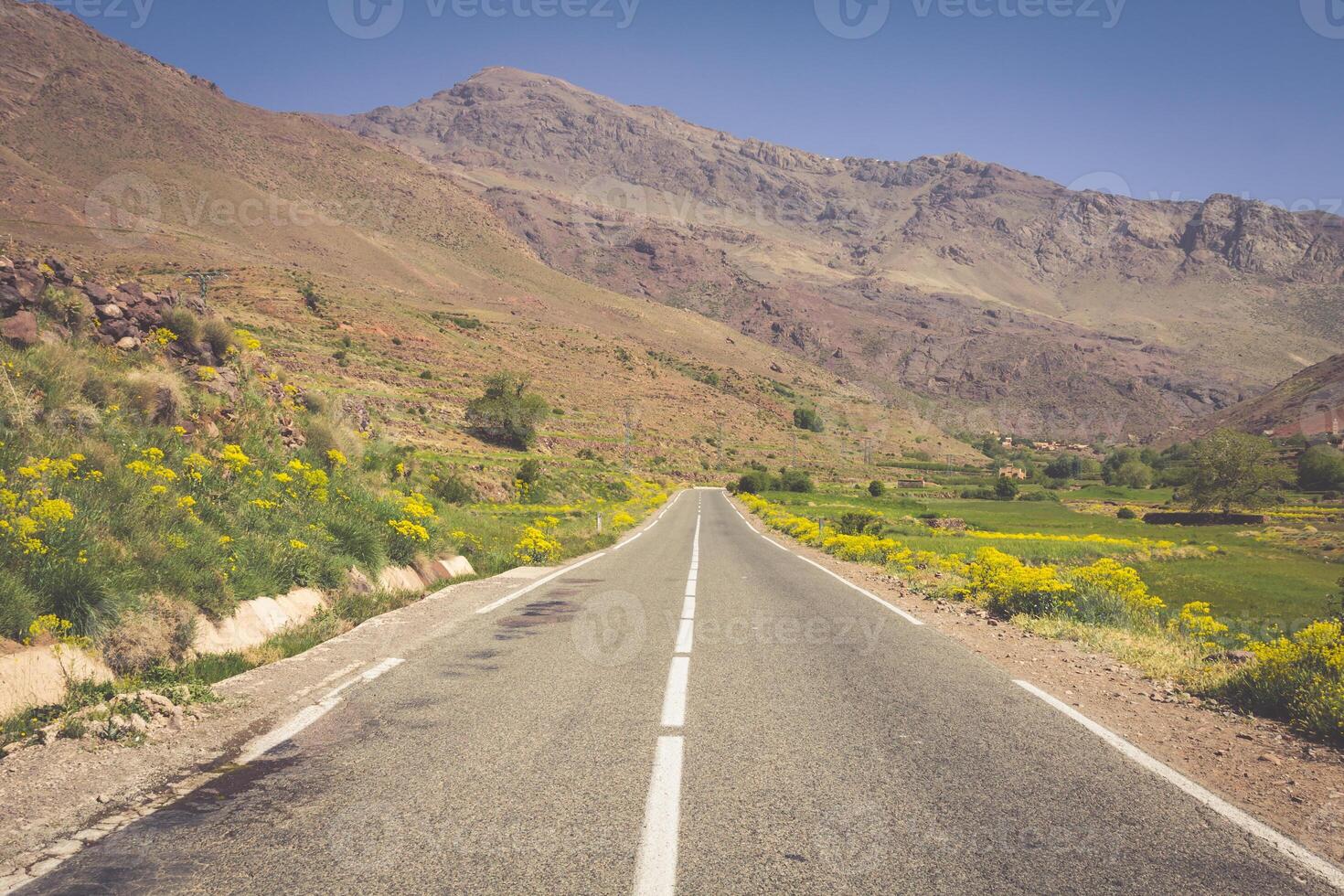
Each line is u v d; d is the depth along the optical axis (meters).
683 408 143.75
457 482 35.69
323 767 3.93
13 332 10.24
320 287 133.12
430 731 4.55
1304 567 42.72
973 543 42.69
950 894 2.72
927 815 3.43
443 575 12.41
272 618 7.38
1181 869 2.97
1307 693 5.23
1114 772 4.07
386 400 76.00
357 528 10.51
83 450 8.24
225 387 13.85
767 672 6.25
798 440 151.75
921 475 136.50
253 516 9.31
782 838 3.15
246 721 4.70
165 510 7.66
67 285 12.32
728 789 3.68
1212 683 6.18
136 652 5.66
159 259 135.00
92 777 3.76
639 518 41.47
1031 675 6.47
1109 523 73.00
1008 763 4.15
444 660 6.48
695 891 2.70
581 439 95.44
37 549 5.53
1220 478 83.94
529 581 12.64
